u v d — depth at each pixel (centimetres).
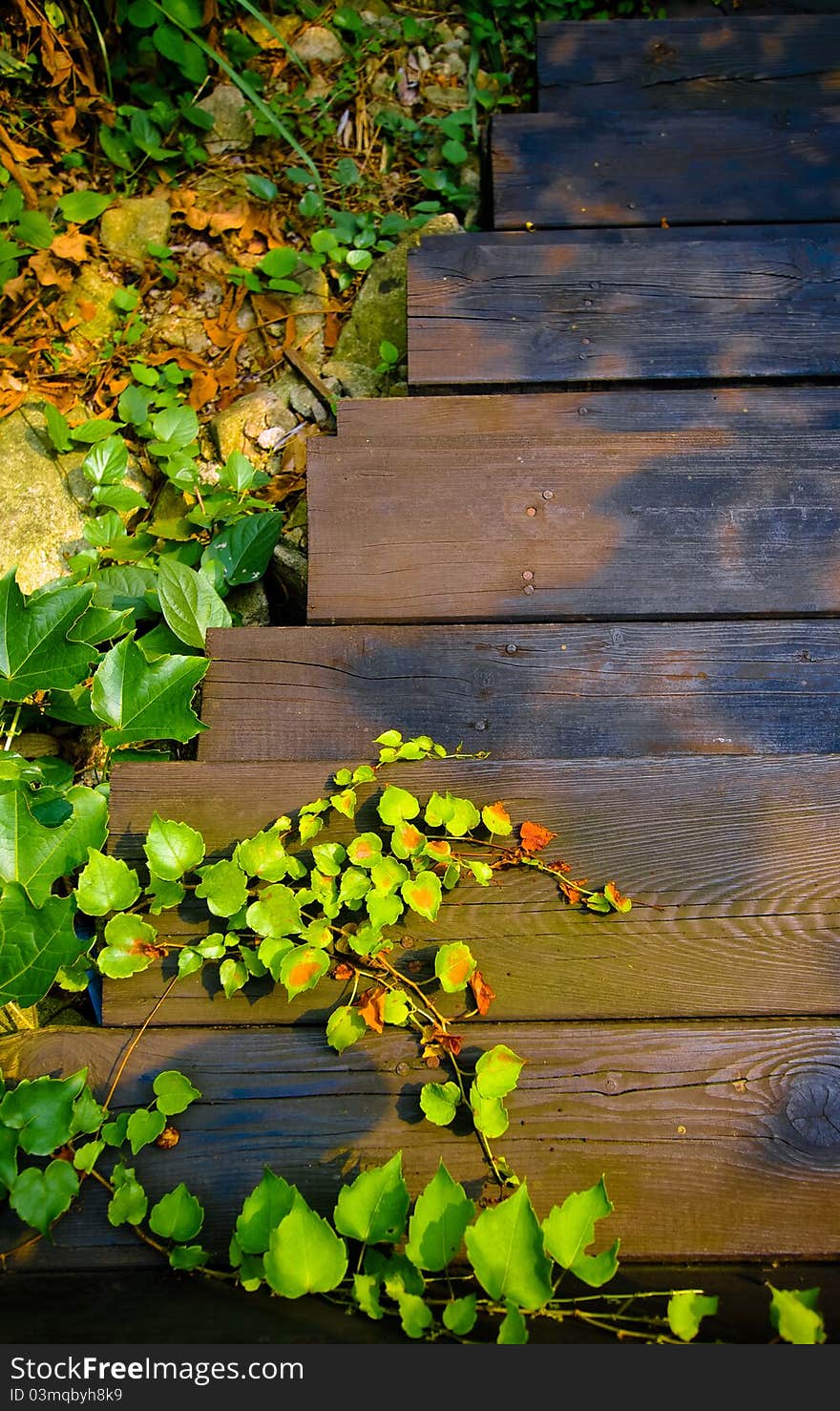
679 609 84
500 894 71
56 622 80
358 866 71
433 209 123
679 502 87
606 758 74
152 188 123
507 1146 65
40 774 80
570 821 73
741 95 128
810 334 99
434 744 79
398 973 69
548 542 86
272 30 116
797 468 88
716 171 118
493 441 90
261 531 96
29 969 68
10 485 102
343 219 121
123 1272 63
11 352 111
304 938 69
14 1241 63
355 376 113
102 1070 68
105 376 113
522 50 138
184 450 105
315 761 76
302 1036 68
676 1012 69
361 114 132
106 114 122
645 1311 59
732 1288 61
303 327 117
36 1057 68
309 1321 56
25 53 118
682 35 130
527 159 118
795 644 82
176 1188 64
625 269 101
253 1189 65
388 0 139
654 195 117
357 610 84
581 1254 57
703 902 71
